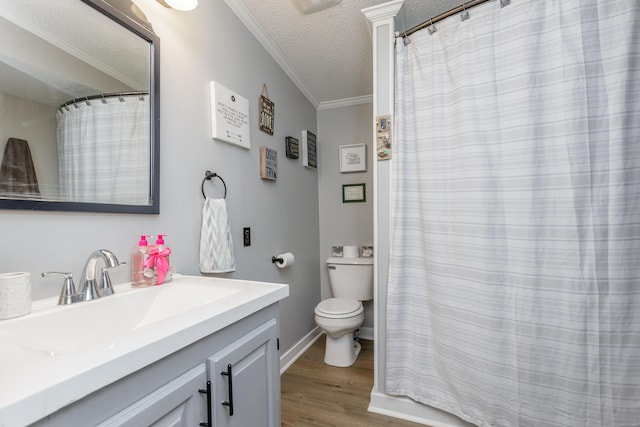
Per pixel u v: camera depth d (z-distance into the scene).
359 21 1.80
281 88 2.23
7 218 0.75
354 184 2.84
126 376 0.53
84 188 0.92
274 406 0.98
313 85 2.60
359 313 2.13
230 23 1.64
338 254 2.82
